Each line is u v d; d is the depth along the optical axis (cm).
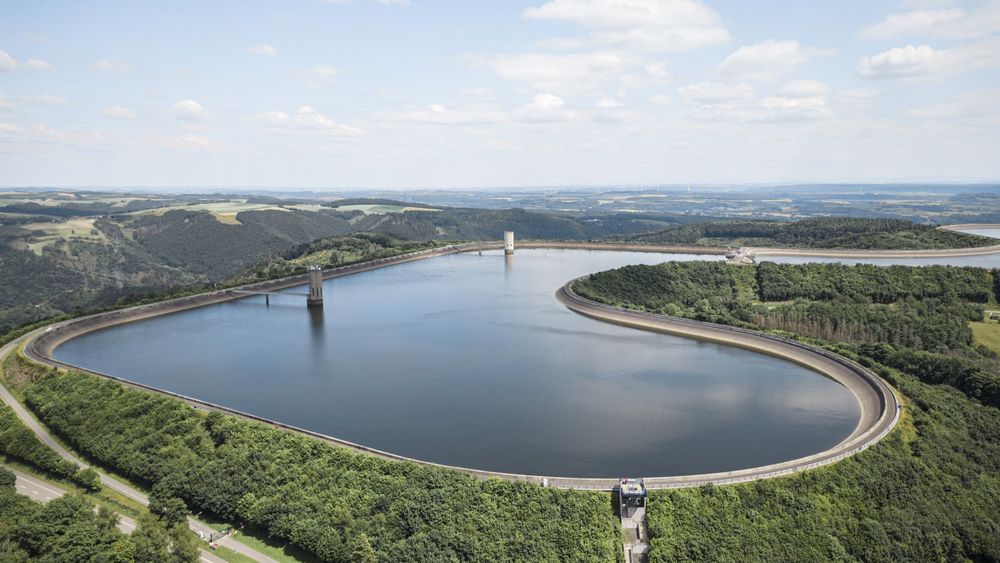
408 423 16125
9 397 18175
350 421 16300
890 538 10925
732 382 19262
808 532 10881
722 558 10325
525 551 10494
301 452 13325
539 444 14762
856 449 12825
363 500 11775
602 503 11319
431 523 11088
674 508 11075
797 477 11831
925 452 13138
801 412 16712
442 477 12069
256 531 11719
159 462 13525
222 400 18038
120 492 13162
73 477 13562
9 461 14800
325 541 10681
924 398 15550
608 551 10500
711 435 15225
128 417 15500
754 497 11375
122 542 10362
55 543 10525
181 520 11831
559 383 19362
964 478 12619
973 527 11412
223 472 12838
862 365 18575
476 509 11319
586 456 14100
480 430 15625
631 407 17175
